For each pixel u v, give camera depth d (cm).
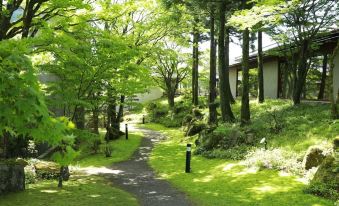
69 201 955
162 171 1496
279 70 2898
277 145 1473
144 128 3509
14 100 332
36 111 330
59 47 1001
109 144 2256
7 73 328
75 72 1170
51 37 933
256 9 1338
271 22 1478
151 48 2395
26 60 341
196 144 2028
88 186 1190
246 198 974
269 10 1313
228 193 1045
